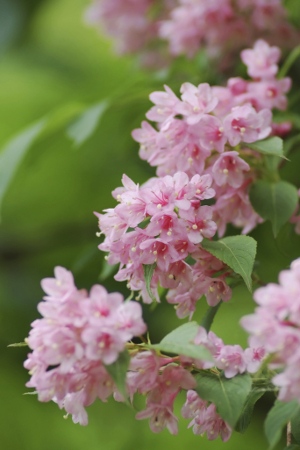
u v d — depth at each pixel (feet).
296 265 3.88
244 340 5.78
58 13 8.62
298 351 3.81
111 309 3.93
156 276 4.25
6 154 5.27
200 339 4.04
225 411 4.03
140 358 4.03
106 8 5.97
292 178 5.59
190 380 4.06
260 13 5.30
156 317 5.94
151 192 4.18
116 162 6.49
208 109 4.40
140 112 5.68
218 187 4.49
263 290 3.86
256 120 4.40
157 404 4.06
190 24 5.38
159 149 4.43
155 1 5.94
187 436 6.75
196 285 4.30
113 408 6.86
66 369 3.93
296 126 4.91
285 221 4.49
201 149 4.40
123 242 4.18
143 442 6.81
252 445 6.64
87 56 8.57
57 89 8.46
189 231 4.20
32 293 6.99
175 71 5.77
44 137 5.39
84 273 6.49
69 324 3.94
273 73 4.76
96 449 7.01
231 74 5.56
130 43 6.00
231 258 4.24
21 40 6.89
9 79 8.37
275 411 4.00
